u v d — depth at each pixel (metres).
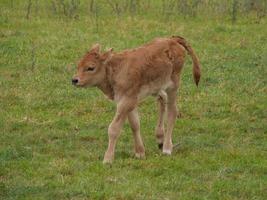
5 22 52.56
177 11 58.38
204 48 47.34
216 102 37.00
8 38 47.97
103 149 30.20
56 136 31.81
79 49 46.06
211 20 56.09
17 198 24.48
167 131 29.84
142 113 35.47
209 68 42.72
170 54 29.16
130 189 25.19
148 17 56.28
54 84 39.34
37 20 53.66
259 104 36.88
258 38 50.53
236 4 57.97
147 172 27.17
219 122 34.19
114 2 61.56
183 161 28.50
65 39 48.22
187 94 38.22
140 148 29.16
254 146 30.91
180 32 51.44
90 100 37.03
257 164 28.28
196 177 26.88
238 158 29.00
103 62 28.17
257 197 24.98
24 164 27.88
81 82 28.03
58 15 55.91
